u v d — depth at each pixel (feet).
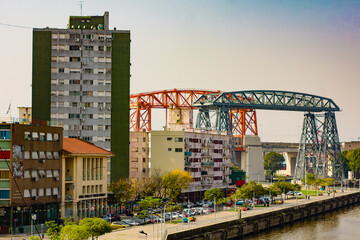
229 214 637.30
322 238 594.65
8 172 463.01
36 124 512.22
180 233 476.13
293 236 607.78
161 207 633.61
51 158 504.43
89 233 377.30
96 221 395.55
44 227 485.56
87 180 549.54
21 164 472.44
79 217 525.75
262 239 583.17
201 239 506.07
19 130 473.67
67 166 536.83
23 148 475.72
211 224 533.96
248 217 606.55
